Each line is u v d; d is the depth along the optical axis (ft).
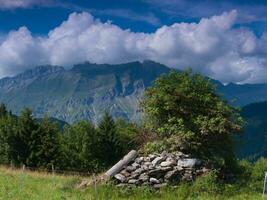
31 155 260.42
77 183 97.71
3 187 91.71
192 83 115.24
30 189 91.50
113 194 89.97
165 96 113.60
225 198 89.61
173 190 93.71
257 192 96.43
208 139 109.81
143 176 95.81
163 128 112.47
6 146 263.08
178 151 105.81
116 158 295.89
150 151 107.45
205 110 112.16
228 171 108.47
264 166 118.62
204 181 95.20
